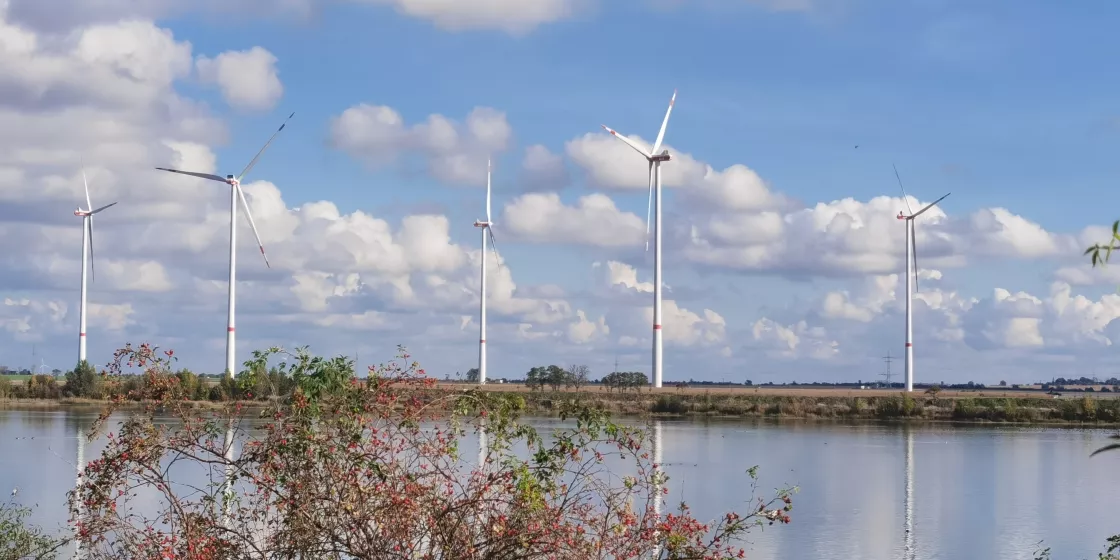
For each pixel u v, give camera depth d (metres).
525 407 15.13
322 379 13.63
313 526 12.77
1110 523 55.16
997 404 148.12
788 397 157.50
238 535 13.59
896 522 53.81
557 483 15.14
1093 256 9.14
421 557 13.13
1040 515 58.00
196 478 28.94
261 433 14.99
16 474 50.69
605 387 172.25
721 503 48.84
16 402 129.00
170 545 13.77
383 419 14.07
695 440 97.75
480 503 13.50
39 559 19.89
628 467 24.12
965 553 45.88
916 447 99.88
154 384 14.05
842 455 88.62
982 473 78.50
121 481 13.96
